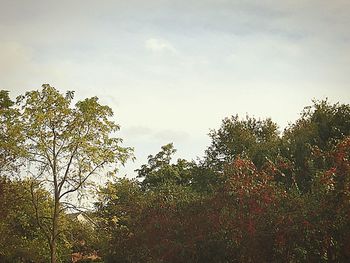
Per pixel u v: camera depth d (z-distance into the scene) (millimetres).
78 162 20750
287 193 15797
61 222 22578
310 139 28578
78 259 34875
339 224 13234
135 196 25062
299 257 13445
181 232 17125
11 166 21125
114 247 20953
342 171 13344
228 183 16344
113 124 21297
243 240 14312
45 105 20625
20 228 25109
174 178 48594
